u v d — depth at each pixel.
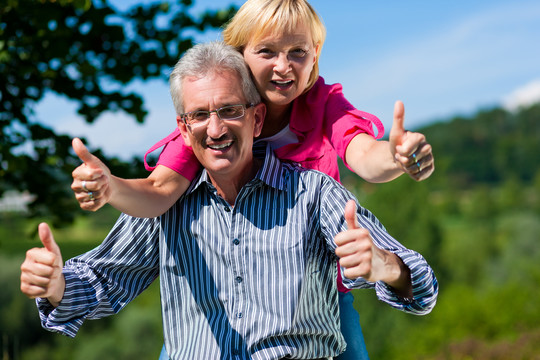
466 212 57.00
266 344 1.69
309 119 1.97
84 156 1.43
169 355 1.80
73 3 3.69
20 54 4.28
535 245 44.19
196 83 1.68
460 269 40.94
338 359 2.14
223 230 1.76
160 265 1.82
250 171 1.82
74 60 4.34
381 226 1.77
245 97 1.72
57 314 1.76
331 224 1.73
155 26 4.68
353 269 1.41
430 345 25.28
